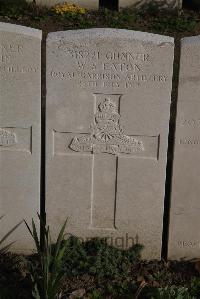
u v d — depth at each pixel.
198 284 1.81
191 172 1.85
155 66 1.75
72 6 4.05
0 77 1.77
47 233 1.73
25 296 1.76
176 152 1.83
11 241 1.95
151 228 1.93
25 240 1.95
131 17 4.06
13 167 1.87
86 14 4.07
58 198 1.91
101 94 1.79
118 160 1.86
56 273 1.68
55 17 3.97
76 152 1.86
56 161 1.87
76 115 1.81
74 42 1.73
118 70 1.76
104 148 1.85
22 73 1.77
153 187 1.88
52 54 1.75
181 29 3.93
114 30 1.75
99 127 1.82
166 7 4.14
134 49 1.74
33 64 1.76
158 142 1.83
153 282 1.84
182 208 1.90
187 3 4.30
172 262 1.95
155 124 1.81
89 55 1.75
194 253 1.96
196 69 1.74
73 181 1.89
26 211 1.92
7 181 1.89
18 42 1.74
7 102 1.80
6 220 1.93
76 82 1.77
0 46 1.74
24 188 1.89
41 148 2.01
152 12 4.14
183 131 1.80
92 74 1.76
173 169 1.85
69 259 1.88
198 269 1.89
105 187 1.89
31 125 1.82
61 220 1.93
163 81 1.76
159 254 1.95
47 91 1.78
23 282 1.82
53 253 1.87
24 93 1.79
